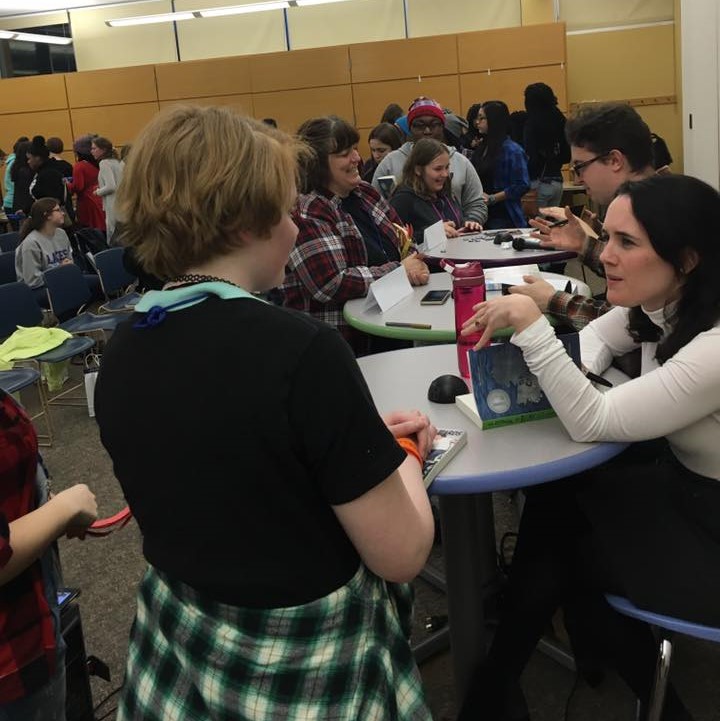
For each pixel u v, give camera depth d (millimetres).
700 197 1182
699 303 1189
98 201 7543
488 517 1841
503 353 1238
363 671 816
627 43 8508
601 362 1561
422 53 8602
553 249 2854
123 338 834
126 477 835
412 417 1111
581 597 1402
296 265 2420
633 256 1222
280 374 742
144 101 9359
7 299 3660
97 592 2230
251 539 785
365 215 2768
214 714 810
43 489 1081
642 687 1360
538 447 1170
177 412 771
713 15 6070
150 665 872
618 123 2096
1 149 9750
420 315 2105
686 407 1140
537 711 1627
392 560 812
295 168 837
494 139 5102
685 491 1265
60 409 3949
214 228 782
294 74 8953
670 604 1144
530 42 8312
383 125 5168
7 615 967
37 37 9312
